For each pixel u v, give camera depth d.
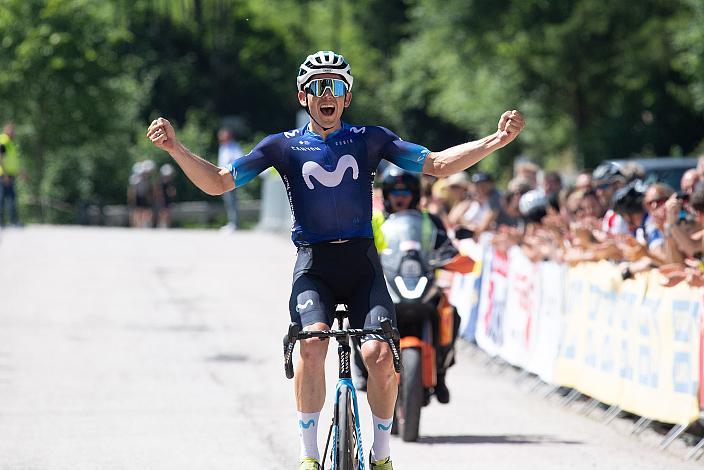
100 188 112.38
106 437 21.11
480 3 92.56
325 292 14.61
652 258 22.22
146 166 82.00
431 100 132.00
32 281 43.53
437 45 101.69
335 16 163.38
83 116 104.44
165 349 31.05
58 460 19.34
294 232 14.79
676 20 78.94
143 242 57.97
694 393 19.80
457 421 23.09
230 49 141.25
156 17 126.94
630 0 81.69
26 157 104.44
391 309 14.48
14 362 28.86
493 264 31.19
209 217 104.25
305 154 14.67
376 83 161.25
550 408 24.70
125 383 26.44
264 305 39.34
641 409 21.56
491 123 100.25
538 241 27.64
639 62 79.75
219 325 35.16
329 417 23.08
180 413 23.31
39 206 102.88
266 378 27.28
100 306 38.41
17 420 22.48
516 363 28.62
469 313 33.41
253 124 143.88
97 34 104.75
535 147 101.38
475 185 34.44
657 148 87.25
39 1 101.38
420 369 20.80
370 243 14.79
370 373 14.40
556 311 26.11
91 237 59.88
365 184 14.78
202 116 139.62
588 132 90.81
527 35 88.31
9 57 101.44
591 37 84.62
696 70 70.00
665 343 20.75
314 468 14.05
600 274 23.67
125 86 107.31
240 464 19.22
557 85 91.56
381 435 14.66
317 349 14.27
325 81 14.65
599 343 23.67
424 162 14.68
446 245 21.62
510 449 20.44
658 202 22.97
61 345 31.41
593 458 19.77
